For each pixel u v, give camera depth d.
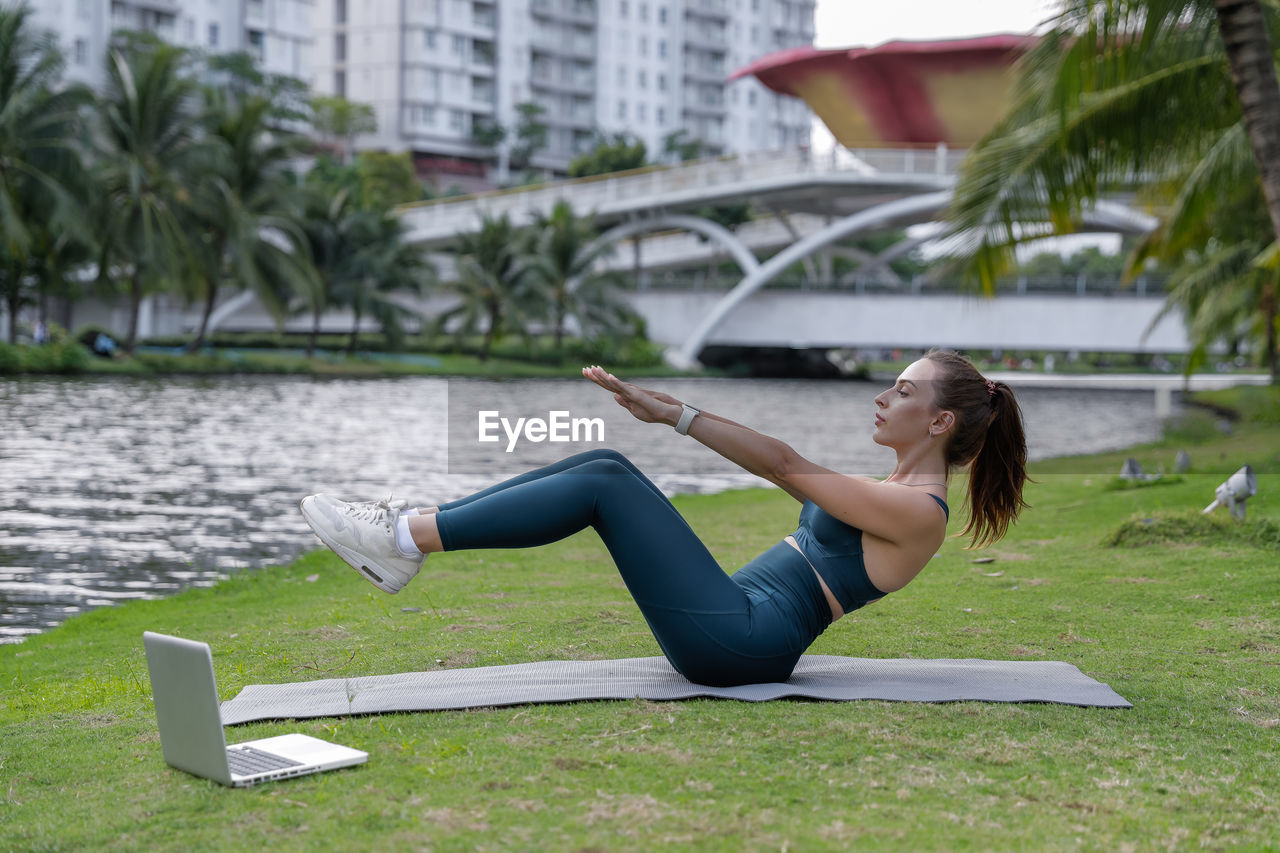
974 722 3.17
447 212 48.03
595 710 3.21
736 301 39.88
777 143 110.00
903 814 2.45
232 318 50.19
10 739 3.36
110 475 14.12
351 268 42.59
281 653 4.69
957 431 3.36
